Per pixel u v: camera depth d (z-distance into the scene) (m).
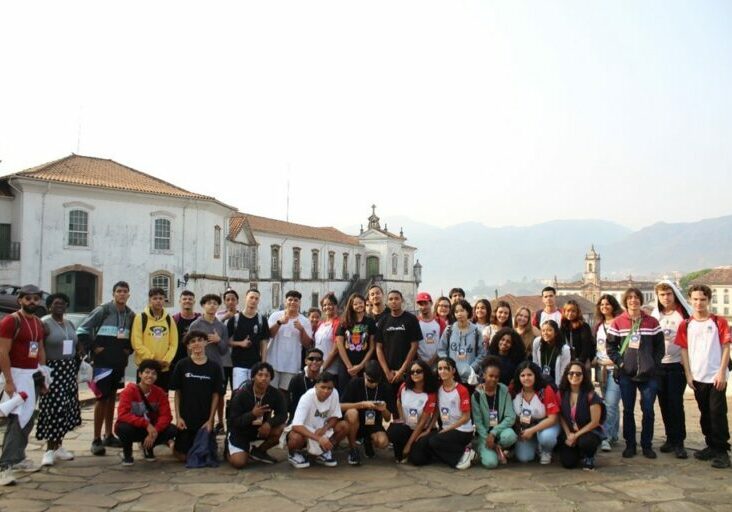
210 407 7.90
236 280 39.94
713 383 7.62
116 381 8.23
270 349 9.47
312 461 7.84
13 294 19.75
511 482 6.95
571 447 7.53
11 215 28.36
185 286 33.03
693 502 6.21
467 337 8.78
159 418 7.79
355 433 7.88
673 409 8.15
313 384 8.49
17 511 5.84
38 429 7.49
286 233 49.91
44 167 30.06
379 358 8.52
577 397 7.63
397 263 65.69
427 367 7.84
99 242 30.08
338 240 58.12
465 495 6.46
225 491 6.57
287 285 50.31
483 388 7.98
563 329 8.85
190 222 33.44
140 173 34.62
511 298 61.12
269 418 7.78
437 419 7.88
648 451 8.03
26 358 6.99
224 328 9.07
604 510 5.98
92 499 6.25
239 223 41.44
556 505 6.12
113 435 8.62
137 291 31.25
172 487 6.70
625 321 8.27
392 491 6.59
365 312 9.00
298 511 5.95
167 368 8.34
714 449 7.69
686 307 8.37
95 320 8.23
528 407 7.80
